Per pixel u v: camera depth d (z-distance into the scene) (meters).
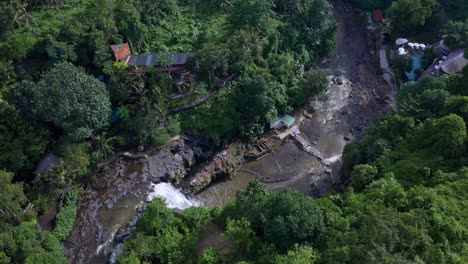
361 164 77.06
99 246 74.50
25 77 86.69
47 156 80.50
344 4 132.50
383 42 116.00
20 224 70.88
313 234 58.34
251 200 65.75
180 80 92.19
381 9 125.50
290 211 58.00
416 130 77.25
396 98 97.88
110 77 88.25
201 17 104.56
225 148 90.12
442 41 104.44
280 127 95.69
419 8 110.44
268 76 96.62
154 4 99.75
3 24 89.12
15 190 69.75
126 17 93.75
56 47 86.12
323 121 99.56
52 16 95.44
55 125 82.00
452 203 61.34
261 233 63.66
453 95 81.38
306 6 107.12
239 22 102.06
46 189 76.19
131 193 82.38
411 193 63.34
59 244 72.44
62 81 74.31
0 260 64.31
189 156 88.12
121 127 89.25
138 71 87.12
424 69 104.06
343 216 62.97
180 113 91.25
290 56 103.38
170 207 80.62
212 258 60.88
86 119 78.12
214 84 93.50
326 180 87.62
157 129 87.75
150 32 98.81
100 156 84.62
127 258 63.28
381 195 64.19
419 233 52.94
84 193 81.75
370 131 85.62
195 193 85.12
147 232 69.38
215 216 71.81
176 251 64.81
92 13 95.06
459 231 56.59
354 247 53.44
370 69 111.19
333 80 108.56
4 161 76.25
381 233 52.09
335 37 120.06
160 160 86.94
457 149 69.69
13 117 79.75
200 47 96.88
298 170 89.50
